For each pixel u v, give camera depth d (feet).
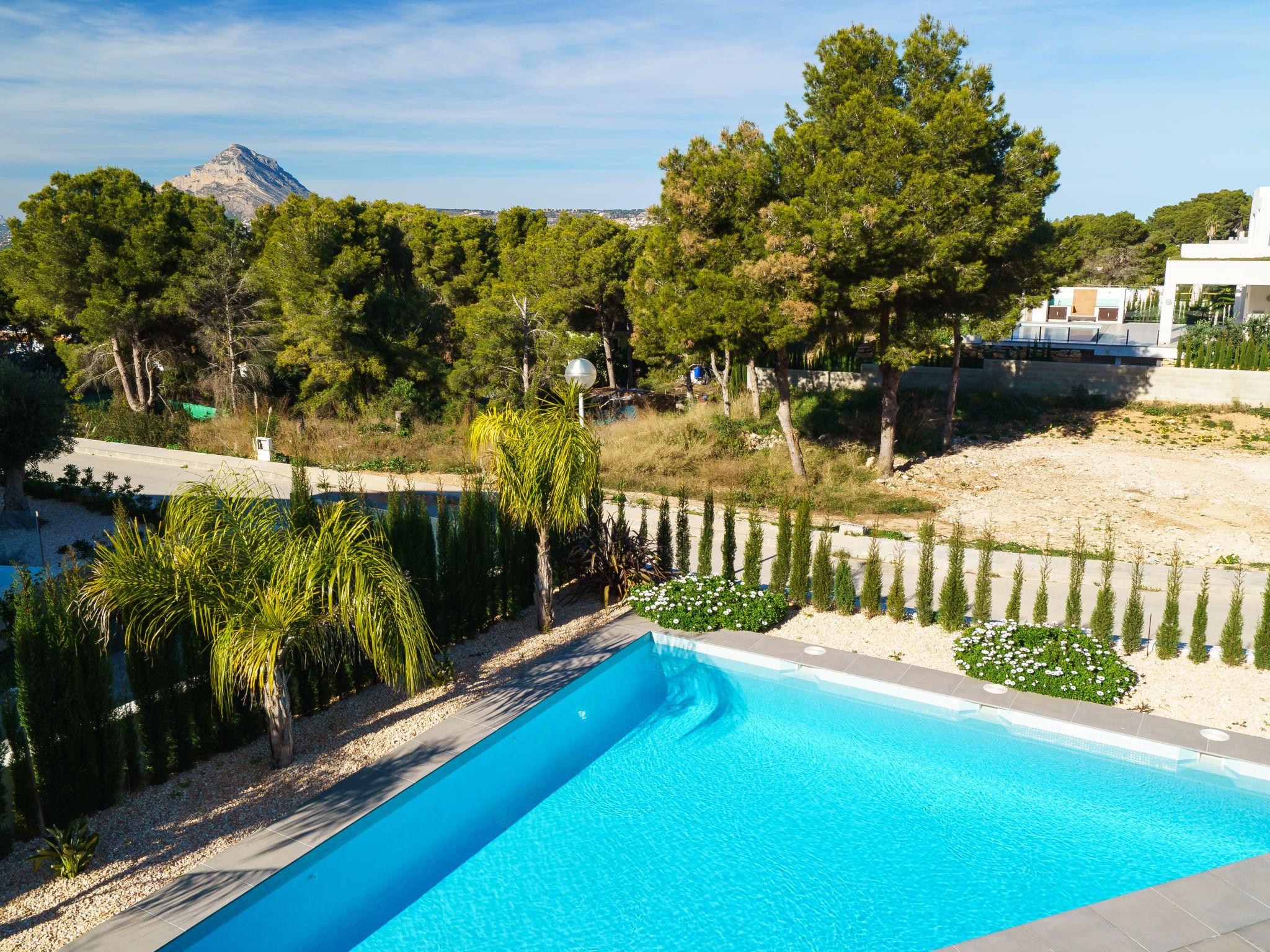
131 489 62.90
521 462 33.32
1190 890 19.98
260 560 24.49
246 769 24.97
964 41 62.69
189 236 108.99
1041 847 22.90
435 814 24.52
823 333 67.77
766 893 21.17
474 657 33.47
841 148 62.90
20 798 21.09
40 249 103.40
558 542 39.63
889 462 70.74
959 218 59.36
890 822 24.13
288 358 100.27
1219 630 37.58
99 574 23.35
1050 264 68.03
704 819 24.40
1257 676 31.19
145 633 23.73
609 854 22.80
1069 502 62.95
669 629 36.42
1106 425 84.33
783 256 56.34
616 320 120.26
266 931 19.36
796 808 24.90
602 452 75.00
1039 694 30.27
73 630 21.71
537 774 26.91
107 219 105.29
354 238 117.50
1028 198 62.59
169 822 22.33
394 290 106.63
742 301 58.95
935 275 59.36
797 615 38.11
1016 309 70.18
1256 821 23.84
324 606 24.56
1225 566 46.98
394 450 83.35
